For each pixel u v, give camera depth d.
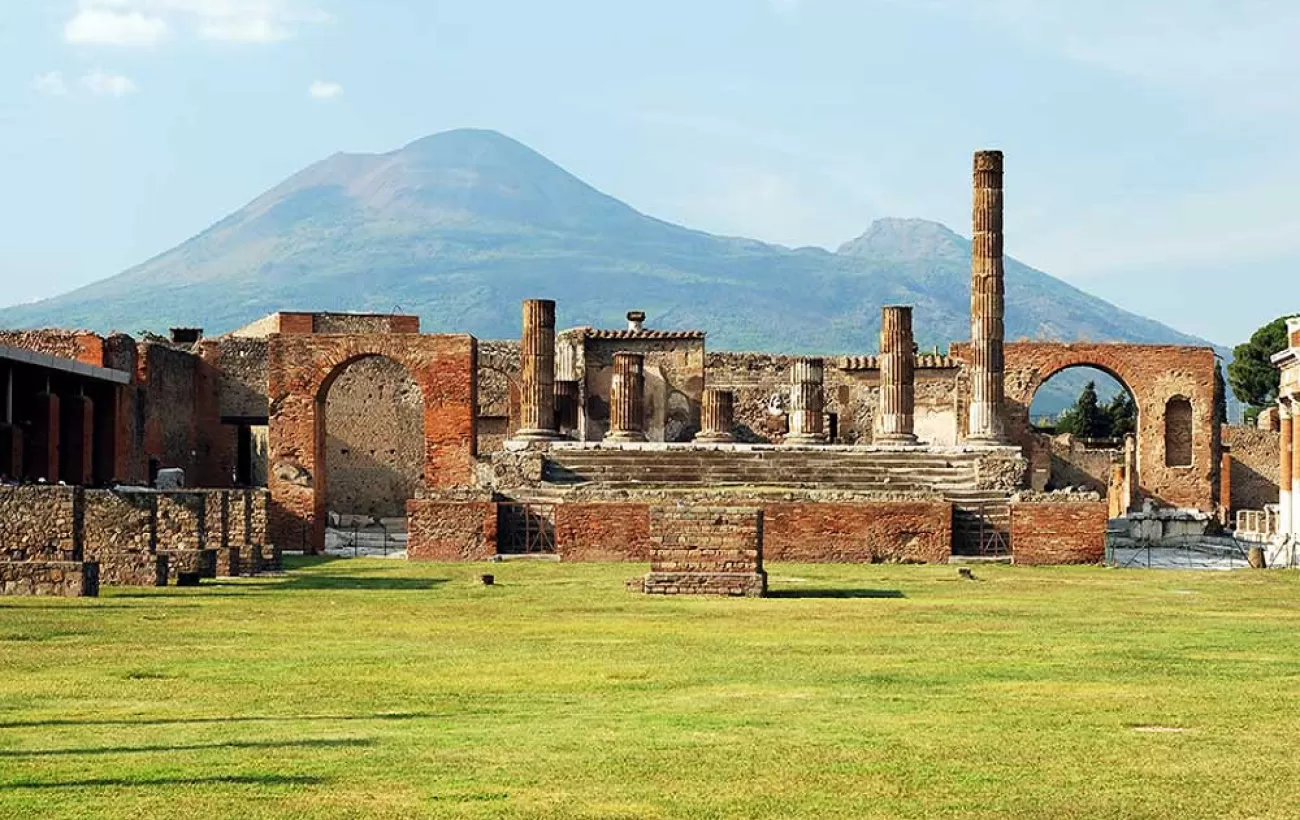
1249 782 14.41
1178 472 85.38
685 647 25.59
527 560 51.28
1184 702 19.17
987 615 32.00
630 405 69.44
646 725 17.41
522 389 64.81
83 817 12.99
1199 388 85.69
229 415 77.88
